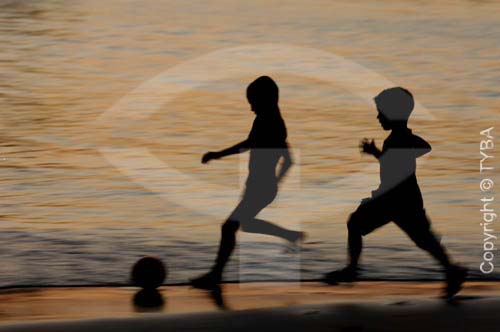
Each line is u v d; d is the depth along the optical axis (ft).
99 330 71.00
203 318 74.28
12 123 195.62
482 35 331.98
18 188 138.10
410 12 394.52
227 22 367.86
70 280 89.20
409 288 85.81
